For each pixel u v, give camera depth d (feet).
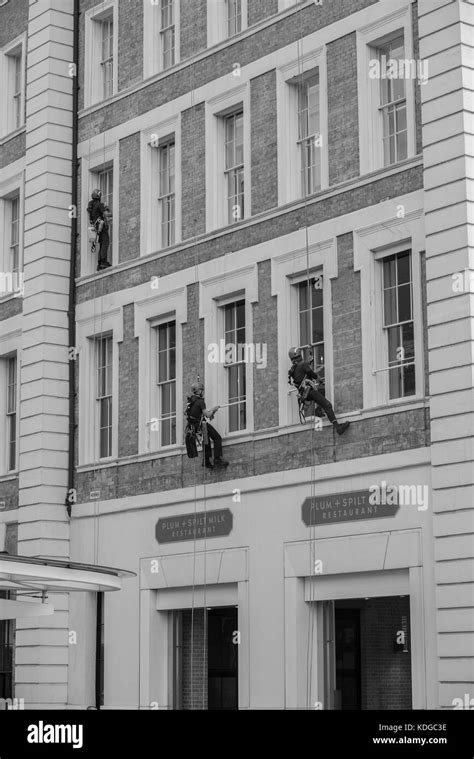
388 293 100.32
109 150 128.36
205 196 116.47
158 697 115.14
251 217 110.83
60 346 129.80
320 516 101.40
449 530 90.58
